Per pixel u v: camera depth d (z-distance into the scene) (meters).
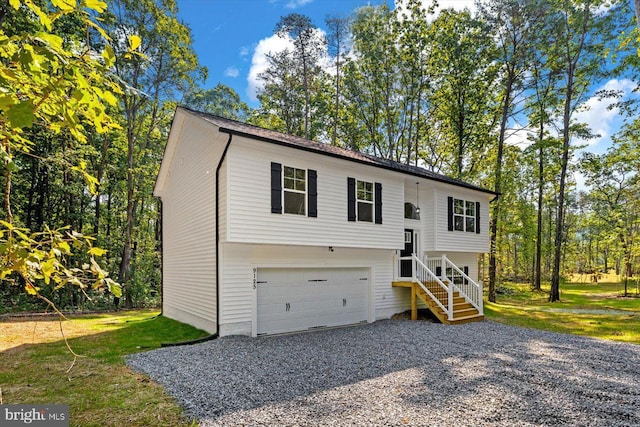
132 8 19.09
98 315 15.69
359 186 12.10
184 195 12.52
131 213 20.69
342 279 12.44
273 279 10.81
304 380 6.24
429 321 12.91
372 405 5.19
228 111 31.28
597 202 33.22
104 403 5.21
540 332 10.96
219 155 9.84
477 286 13.45
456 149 24.27
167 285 14.27
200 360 7.48
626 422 4.71
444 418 4.78
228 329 9.80
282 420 4.68
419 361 7.54
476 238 16.23
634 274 29.11
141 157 22.48
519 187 23.02
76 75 2.00
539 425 4.62
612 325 12.41
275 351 8.33
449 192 15.14
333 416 4.80
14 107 1.81
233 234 9.18
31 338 9.76
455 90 22.52
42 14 2.00
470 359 7.73
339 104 26.94
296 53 26.12
